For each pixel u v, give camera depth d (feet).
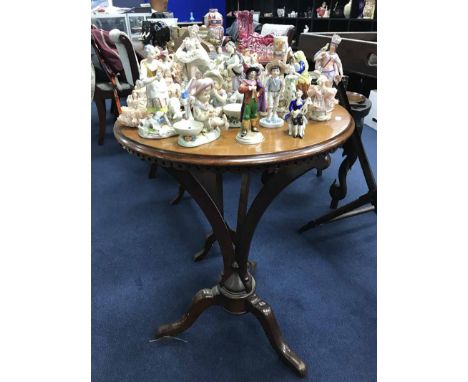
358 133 4.97
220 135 2.80
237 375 3.63
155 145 2.61
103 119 9.21
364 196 5.20
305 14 14.39
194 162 2.41
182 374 3.64
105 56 7.73
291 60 3.39
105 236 5.81
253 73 2.66
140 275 4.96
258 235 5.81
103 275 4.95
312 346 3.93
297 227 6.03
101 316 4.29
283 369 3.69
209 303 3.83
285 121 3.12
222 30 4.05
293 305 4.45
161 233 5.90
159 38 4.36
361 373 3.65
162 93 2.77
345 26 13.24
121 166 8.43
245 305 3.77
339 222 6.17
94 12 9.98
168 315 4.33
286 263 5.18
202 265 5.16
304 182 7.59
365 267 5.11
